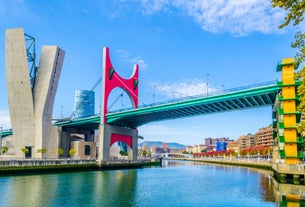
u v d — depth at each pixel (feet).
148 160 400.88
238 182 170.40
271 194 121.29
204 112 296.71
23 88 265.54
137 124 360.48
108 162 281.95
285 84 180.34
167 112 291.58
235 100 245.65
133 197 114.93
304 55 39.09
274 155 238.68
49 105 280.31
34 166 199.41
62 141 343.05
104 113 303.89
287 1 35.09
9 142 343.26
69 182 157.48
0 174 176.96
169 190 136.56
